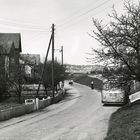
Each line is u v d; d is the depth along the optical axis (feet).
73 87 267.59
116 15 50.47
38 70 179.32
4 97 135.95
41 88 186.50
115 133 38.50
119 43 49.83
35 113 87.25
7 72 129.80
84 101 123.44
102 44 50.75
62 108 99.50
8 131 55.98
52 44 124.57
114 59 50.72
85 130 54.29
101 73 52.29
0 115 70.49
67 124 62.69
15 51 219.82
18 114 81.20
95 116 73.72
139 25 49.39
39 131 54.90
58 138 47.47
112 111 82.38
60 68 182.19
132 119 44.52
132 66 50.01
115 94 94.38
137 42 48.78
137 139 32.22
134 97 101.86
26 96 151.02
